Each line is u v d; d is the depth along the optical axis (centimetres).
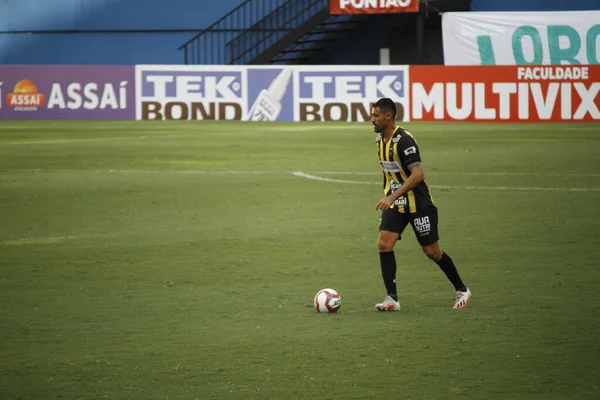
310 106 12431
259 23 15188
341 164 7312
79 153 8331
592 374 2112
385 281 2775
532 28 12175
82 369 2172
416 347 2350
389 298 2764
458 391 1998
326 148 8700
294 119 12494
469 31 12431
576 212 4784
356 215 4756
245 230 4306
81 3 15925
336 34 15062
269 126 11644
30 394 1992
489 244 3903
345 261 3569
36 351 2331
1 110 13400
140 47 15850
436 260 2777
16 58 16150
